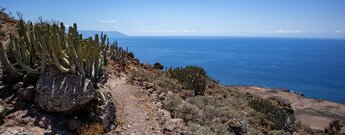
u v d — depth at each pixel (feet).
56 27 25.40
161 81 39.70
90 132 19.85
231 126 31.35
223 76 342.85
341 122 77.00
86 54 24.25
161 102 31.04
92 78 25.27
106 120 21.63
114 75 34.91
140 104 27.94
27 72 22.89
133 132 22.35
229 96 50.80
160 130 24.03
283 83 312.29
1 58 22.50
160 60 513.04
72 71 22.71
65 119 20.75
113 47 44.06
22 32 26.40
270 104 50.44
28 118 19.67
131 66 46.11
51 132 19.10
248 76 353.92
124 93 29.40
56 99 20.66
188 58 593.01
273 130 39.55
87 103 21.44
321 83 323.57
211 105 36.86
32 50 24.34
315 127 87.76
